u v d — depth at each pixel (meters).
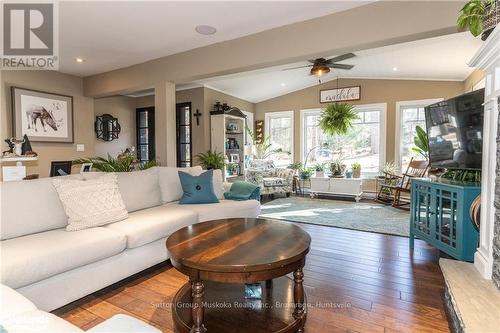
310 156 7.34
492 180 1.84
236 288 2.04
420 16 2.60
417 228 3.00
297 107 7.38
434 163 3.17
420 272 2.52
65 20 3.07
